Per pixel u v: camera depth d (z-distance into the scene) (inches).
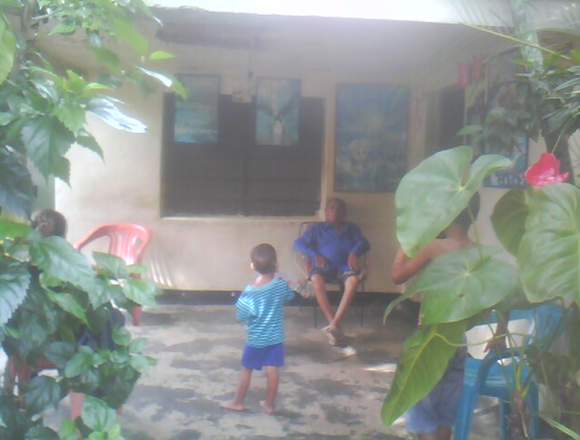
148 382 202.8
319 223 265.0
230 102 286.5
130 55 150.6
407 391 94.2
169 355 227.9
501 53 185.5
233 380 207.2
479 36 200.7
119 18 89.8
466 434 139.7
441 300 88.3
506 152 133.4
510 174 193.5
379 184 292.4
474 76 212.5
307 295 258.5
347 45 255.9
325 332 249.1
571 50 128.1
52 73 81.6
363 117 289.3
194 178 290.0
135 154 282.5
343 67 285.7
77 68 211.9
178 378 207.2
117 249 276.1
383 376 213.5
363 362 226.8
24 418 83.2
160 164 283.7
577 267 79.6
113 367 88.1
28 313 80.9
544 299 79.7
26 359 86.0
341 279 251.8
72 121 75.1
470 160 88.1
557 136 126.1
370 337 254.4
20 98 78.5
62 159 78.1
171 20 181.5
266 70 284.7
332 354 234.4
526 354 105.3
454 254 92.9
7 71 75.5
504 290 86.4
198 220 287.4
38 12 92.0
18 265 79.4
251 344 182.4
